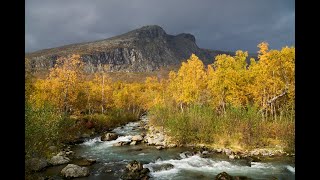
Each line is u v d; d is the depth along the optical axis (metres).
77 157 27.77
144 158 27.42
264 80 38.91
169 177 21.33
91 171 22.59
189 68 48.03
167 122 37.66
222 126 33.75
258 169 23.11
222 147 30.81
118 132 46.81
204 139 33.31
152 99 68.31
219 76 41.94
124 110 73.00
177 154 29.11
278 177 20.97
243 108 38.31
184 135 33.62
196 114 35.53
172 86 54.88
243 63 44.12
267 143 30.70
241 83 41.03
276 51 38.31
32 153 20.42
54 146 28.31
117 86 96.12
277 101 40.88
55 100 44.03
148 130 47.53
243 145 30.50
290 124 30.36
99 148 32.75
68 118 37.22
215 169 23.34
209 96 44.84
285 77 38.00
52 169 22.52
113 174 21.84
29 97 31.62
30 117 18.83
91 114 52.78
